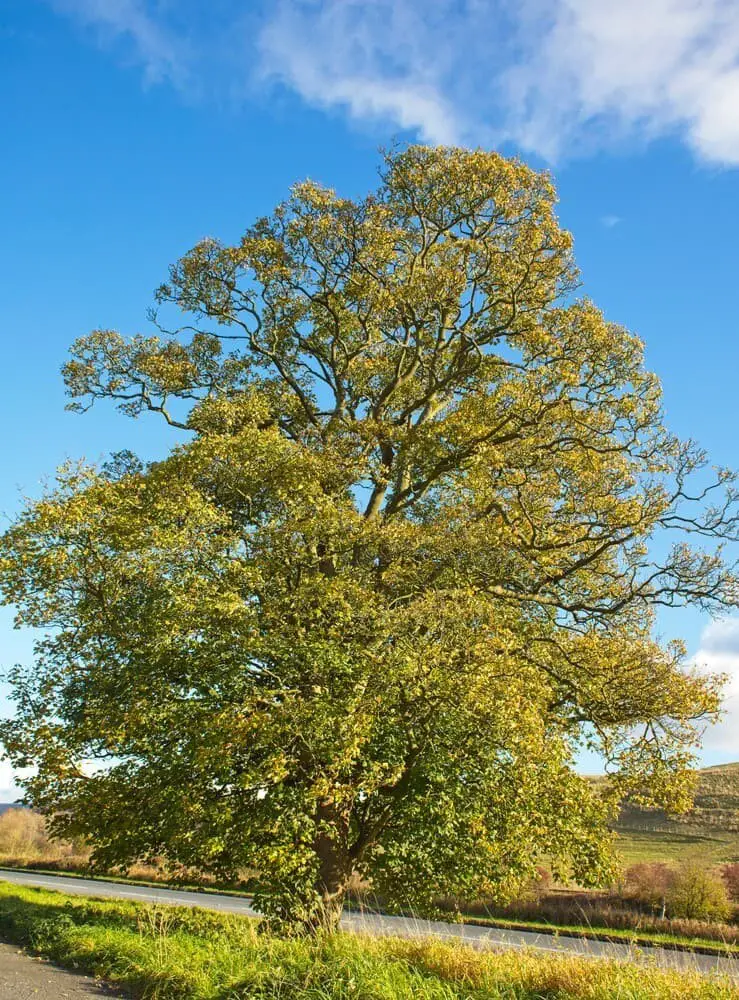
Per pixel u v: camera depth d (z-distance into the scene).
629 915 26.25
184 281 22.97
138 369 23.17
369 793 15.83
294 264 22.72
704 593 18.70
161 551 16.00
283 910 14.58
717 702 17.36
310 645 15.23
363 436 20.58
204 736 14.28
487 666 14.80
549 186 22.20
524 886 16.44
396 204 22.81
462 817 14.33
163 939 12.10
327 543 17.69
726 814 53.34
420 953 9.99
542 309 21.84
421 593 17.83
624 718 18.03
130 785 15.45
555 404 19.75
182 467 18.19
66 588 16.75
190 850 14.70
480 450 19.30
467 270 22.50
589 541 19.92
